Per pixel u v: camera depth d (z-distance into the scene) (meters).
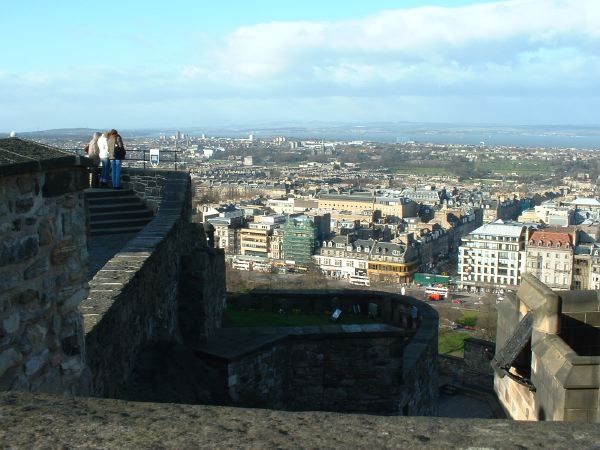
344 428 3.66
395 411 15.64
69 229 7.75
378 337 15.46
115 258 12.17
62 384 7.57
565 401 7.17
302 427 3.67
